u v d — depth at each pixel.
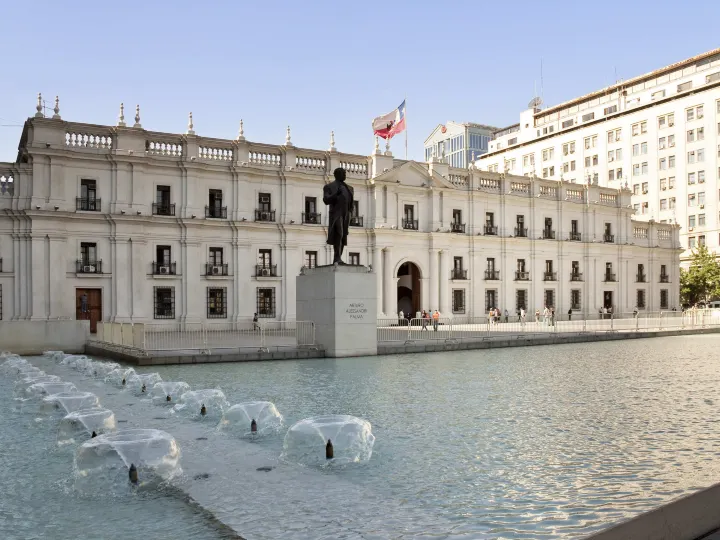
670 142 78.44
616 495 6.29
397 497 6.19
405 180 47.22
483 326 39.72
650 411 11.11
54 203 34.84
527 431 9.40
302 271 24.22
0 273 33.72
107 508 5.87
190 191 39.03
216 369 18.64
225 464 7.34
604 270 58.84
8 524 5.50
